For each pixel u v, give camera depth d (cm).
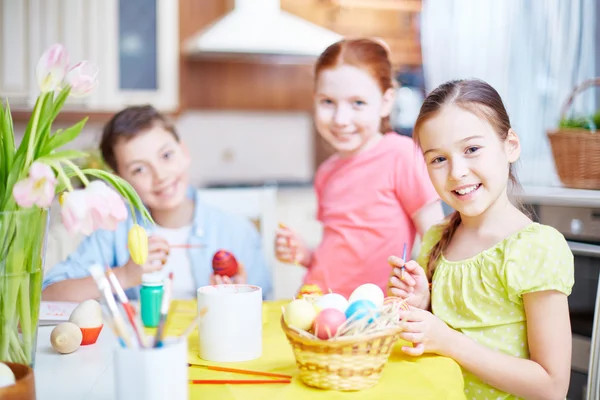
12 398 70
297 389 85
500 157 108
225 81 357
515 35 267
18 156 86
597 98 250
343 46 155
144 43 316
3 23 297
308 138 377
